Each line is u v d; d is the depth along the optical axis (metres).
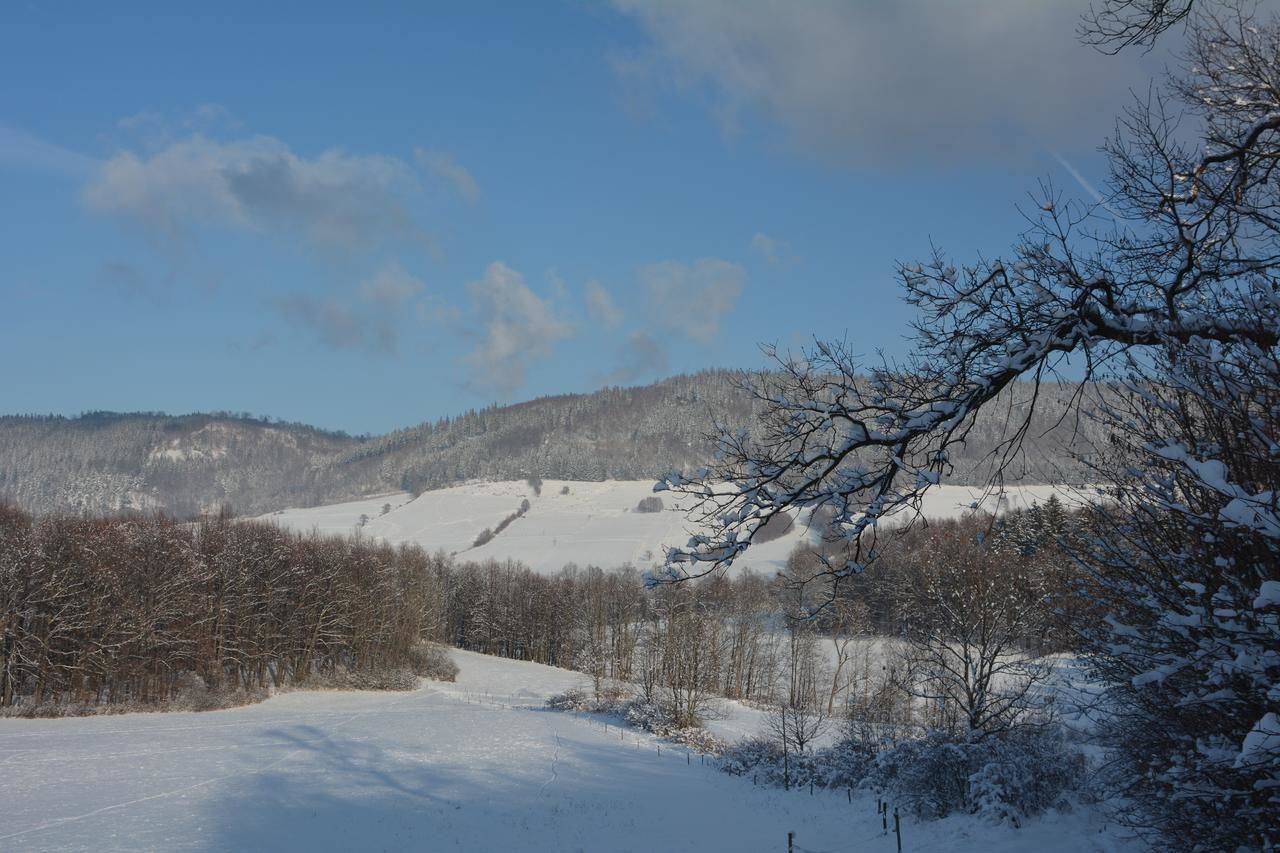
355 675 73.31
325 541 87.19
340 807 29.11
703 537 6.49
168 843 24.44
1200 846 9.49
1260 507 4.78
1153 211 7.30
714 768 38.25
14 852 23.27
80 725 47.03
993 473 6.98
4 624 49.19
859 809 27.48
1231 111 7.50
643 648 71.31
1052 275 6.81
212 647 62.38
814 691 59.97
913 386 6.89
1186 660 6.46
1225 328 6.65
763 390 6.85
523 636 107.44
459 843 24.83
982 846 20.06
